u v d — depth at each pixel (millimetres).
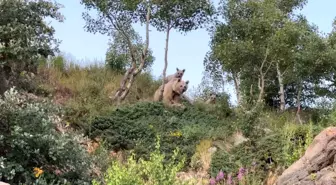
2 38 8906
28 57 9078
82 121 12562
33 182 7434
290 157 10758
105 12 17641
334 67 19109
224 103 16359
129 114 14148
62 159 7848
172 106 15906
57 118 8852
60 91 15445
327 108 18250
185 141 12570
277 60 18156
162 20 17844
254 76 20172
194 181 8914
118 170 7055
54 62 18297
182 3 17672
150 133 12789
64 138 7879
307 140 10914
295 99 21922
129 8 17484
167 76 19359
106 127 12656
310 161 8234
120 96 16719
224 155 11500
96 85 16781
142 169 7797
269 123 14531
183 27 18141
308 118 18219
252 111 13188
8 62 9273
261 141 11867
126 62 20734
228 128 13516
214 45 20031
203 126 14086
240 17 19578
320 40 19125
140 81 19438
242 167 10547
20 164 7492
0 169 7141
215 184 10320
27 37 9055
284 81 20453
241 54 18047
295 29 18250
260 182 10531
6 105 7637
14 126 7426
